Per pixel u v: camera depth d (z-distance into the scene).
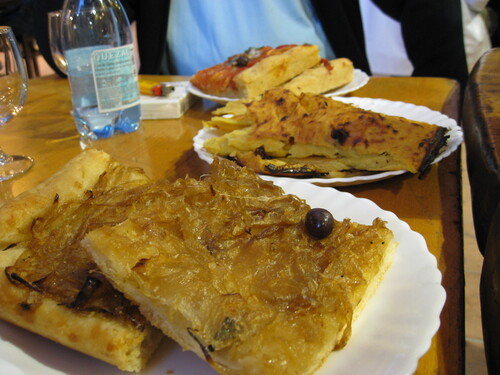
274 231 0.20
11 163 0.36
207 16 0.71
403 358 0.16
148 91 0.47
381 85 0.51
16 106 0.35
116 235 0.18
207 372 0.17
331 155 0.32
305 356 0.15
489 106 0.29
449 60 0.69
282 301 0.17
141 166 0.35
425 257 0.21
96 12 0.41
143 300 0.17
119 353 0.16
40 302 0.18
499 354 0.18
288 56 0.49
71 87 0.41
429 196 0.29
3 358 0.17
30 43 0.85
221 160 0.26
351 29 0.68
